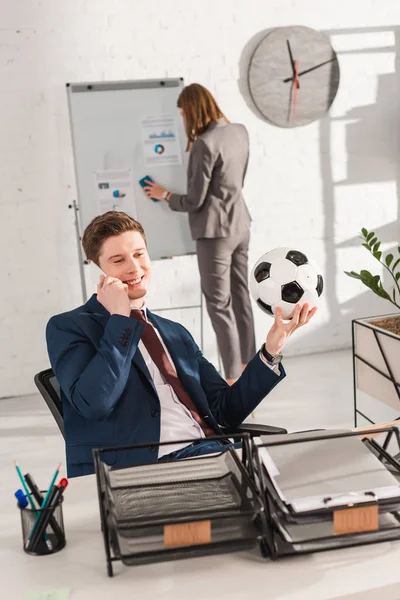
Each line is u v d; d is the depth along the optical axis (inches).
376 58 173.8
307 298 84.9
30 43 153.1
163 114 156.6
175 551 45.8
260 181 171.9
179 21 160.1
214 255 152.8
